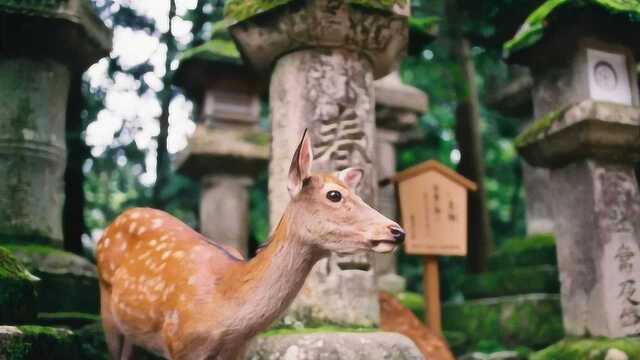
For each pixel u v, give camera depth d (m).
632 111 4.89
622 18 4.97
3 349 3.05
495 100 7.99
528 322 6.18
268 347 3.85
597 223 4.87
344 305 4.07
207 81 7.45
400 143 9.06
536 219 7.46
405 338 3.97
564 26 5.18
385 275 7.48
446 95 8.13
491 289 6.98
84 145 6.86
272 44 4.41
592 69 5.11
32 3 4.90
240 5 4.45
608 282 4.79
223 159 7.36
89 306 4.94
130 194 10.93
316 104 4.27
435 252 5.42
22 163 5.02
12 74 5.09
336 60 4.34
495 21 6.88
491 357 5.83
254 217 11.06
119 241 3.70
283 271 2.94
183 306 3.04
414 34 6.02
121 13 7.16
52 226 5.13
